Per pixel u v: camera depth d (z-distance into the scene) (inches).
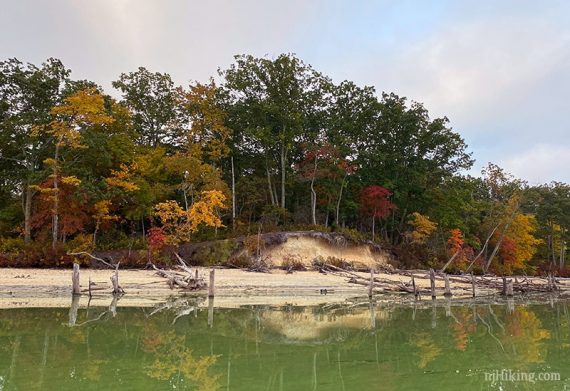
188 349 482.3
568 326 705.6
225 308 783.7
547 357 481.7
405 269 1614.2
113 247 1243.8
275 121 1727.4
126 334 546.0
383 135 1975.9
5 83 1205.7
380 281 1133.7
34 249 1103.0
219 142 1592.0
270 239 1408.7
